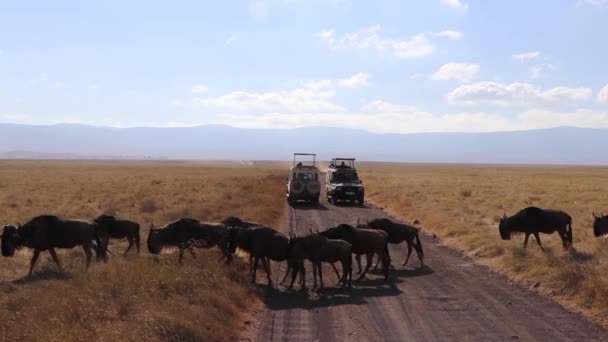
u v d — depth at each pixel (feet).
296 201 154.20
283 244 53.21
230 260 56.70
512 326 41.04
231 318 42.16
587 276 50.24
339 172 158.10
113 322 35.60
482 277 59.31
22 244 53.52
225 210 110.83
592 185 223.30
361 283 56.75
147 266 51.08
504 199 150.10
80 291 41.88
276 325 41.57
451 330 40.11
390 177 311.06
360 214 126.00
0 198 134.41
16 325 34.24
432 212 116.67
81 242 55.21
